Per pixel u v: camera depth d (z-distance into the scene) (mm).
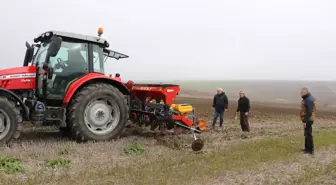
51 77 6883
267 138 8297
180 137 8180
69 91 7000
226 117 14914
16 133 6445
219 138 8398
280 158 6039
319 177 5020
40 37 7555
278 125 12031
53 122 6973
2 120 6344
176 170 5012
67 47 7309
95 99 7246
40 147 6320
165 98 7859
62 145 6582
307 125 6789
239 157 5934
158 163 5406
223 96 10805
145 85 8398
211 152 6434
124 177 4602
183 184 4445
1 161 5141
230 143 7637
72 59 7340
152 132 8672
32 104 6750
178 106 8031
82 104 7016
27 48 7957
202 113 16359
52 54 6652
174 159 5695
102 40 7797
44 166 5176
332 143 7840
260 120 14242
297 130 10570
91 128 7273
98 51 7840
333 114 20797
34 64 7523
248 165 5438
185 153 6309
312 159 6270
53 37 6711
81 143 6941
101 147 6621
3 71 6789
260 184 4617
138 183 4383
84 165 5301
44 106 6836
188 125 8016
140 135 8312
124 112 7645
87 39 7516
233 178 4824
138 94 8789
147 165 5230
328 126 12281
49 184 4273
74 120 6938
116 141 7297
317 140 8156
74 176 4617
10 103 6375
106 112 7453
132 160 5707
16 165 4965
